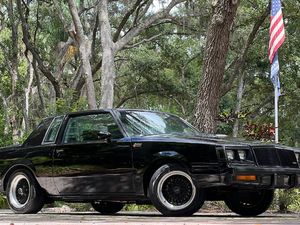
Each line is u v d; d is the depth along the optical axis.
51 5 27.22
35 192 9.07
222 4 12.55
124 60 34.66
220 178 7.36
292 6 23.78
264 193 8.63
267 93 32.47
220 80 12.73
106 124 8.49
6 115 21.47
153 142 7.87
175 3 24.20
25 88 27.00
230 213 9.62
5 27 27.28
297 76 28.66
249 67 29.70
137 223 6.03
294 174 8.01
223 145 7.45
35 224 6.17
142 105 39.09
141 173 7.92
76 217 7.84
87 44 19.17
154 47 34.56
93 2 29.70
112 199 8.23
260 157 7.66
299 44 26.47
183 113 34.34
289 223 6.09
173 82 34.62
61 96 26.00
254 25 23.38
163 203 7.64
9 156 9.40
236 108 29.38
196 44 33.31
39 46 29.14
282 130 32.06
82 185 8.48
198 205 7.54
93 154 8.38
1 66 28.59
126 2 29.47
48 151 8.92
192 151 7.54
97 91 34.91
